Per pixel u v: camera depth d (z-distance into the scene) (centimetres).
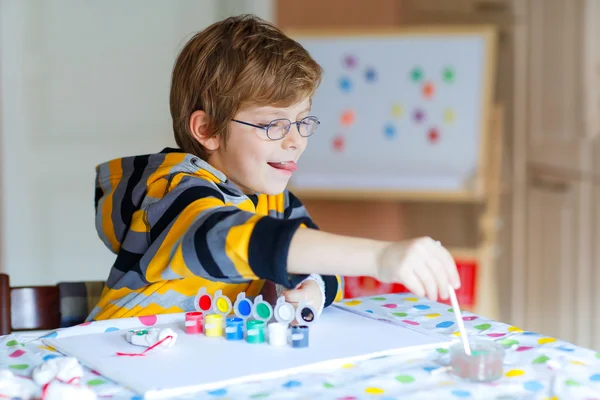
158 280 91
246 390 68
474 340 79
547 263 288
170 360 75
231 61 101
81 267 266
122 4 261
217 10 276
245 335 83
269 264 74
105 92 262
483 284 277
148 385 67
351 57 280
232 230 78
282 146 101
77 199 263
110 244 105
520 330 89
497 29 286
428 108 277
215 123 102
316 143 284
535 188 287
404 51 277
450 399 66
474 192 275
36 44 254
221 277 80
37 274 263
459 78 275
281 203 116
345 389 68
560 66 283
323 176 284
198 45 105
